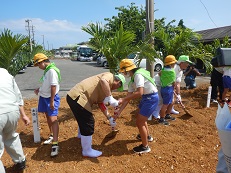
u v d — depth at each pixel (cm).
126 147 396
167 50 726
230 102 241
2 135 288
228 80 595
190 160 353
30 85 1211
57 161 356
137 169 333
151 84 362
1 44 509
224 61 172
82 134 355
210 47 851
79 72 1886
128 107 619
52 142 395
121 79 357
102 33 609
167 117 528
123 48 591
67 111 589
